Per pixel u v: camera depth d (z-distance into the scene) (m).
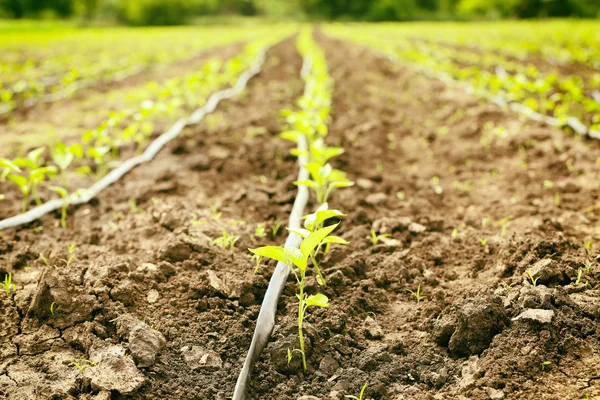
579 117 2.50
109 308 1.27
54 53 6.11
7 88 3.55
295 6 25.33
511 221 1.64
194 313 1.29
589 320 1.20
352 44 7.47
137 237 1.56
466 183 1.93
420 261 1.47
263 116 2.77
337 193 1.81
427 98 3.19
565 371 1.13
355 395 1.14
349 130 2.56
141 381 1.13
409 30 11.37
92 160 2.10
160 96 2.65
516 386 1.12
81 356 1.20
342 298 1.34
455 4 24.03
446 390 1.14
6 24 14.30
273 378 1.16
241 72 4.34
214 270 1.40
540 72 3.98
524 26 11.08
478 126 2.48
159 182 1.88
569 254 1.40
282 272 1.35
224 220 1.62
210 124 2.62
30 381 1.14
